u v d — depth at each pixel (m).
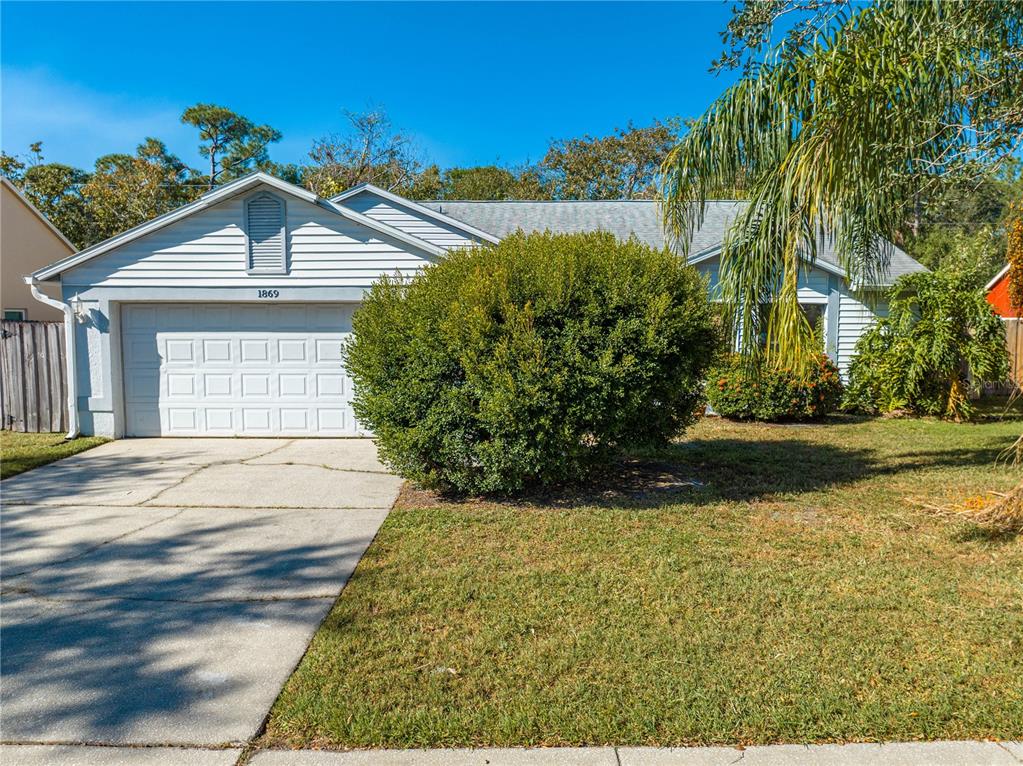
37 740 2.87
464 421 6.24
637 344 6.20
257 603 4.29
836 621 3.89
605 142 33.47
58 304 10.19
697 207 8.88
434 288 6.49
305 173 32.34
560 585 4.44
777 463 8.41
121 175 29.33
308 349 10.49
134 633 3.88
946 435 10.69
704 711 3.00
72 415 10.30
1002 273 18.94
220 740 2.86
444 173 38.22
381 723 2.94
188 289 10.20
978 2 6.52
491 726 2.92
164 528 5.90
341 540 5.51
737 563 4.81
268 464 8.62
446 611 4.09
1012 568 4.71
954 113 6.71
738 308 6.98
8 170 26.91
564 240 6.70
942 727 2.90
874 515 6.02
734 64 7.25
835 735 2.86
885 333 12.91
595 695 3.15
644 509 6.25
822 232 6.45
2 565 5.02
